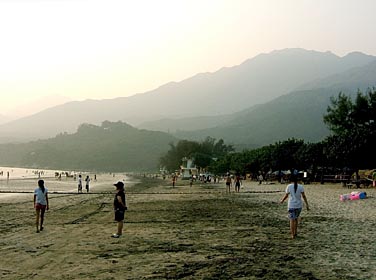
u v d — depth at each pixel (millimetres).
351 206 28266
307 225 19453
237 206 32500
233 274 10797
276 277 10406
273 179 95312
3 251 14367
